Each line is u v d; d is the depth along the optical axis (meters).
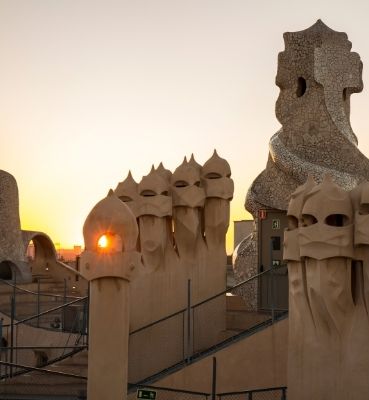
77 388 15.90
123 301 11.74
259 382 14.85
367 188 11.63
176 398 14.93
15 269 30.23
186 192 17.27
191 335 17.23
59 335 20.55
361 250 11.77
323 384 11.88
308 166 18.45
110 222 11.63
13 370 19.39
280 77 19.75
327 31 19.62
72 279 31.83
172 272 17.22
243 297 19.19
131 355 16.56
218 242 17.77
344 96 19.89
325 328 11.91
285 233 12.37
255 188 19.45
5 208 30.45
